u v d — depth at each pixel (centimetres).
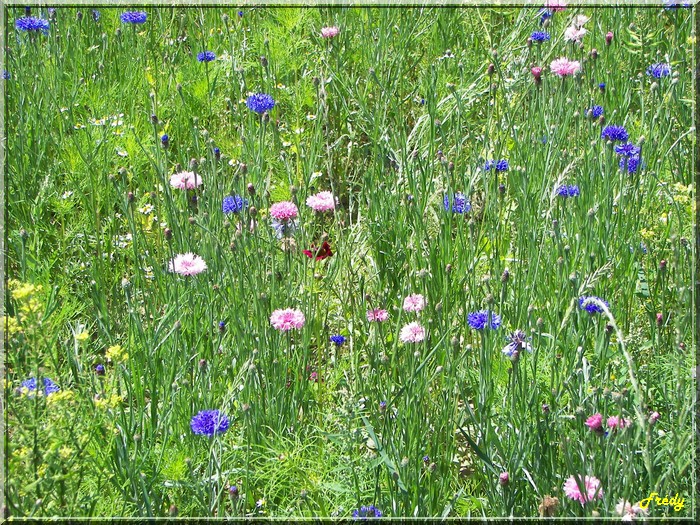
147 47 346
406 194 290
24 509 238
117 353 250
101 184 296
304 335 263
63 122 313
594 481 240
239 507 248
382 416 253
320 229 302
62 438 238
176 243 280
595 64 316
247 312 264
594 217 274
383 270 284
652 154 298
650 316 263
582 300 258
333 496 250
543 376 258
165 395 254
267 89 325
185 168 306
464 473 261
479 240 282
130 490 246
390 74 331
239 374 256
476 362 264
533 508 248
